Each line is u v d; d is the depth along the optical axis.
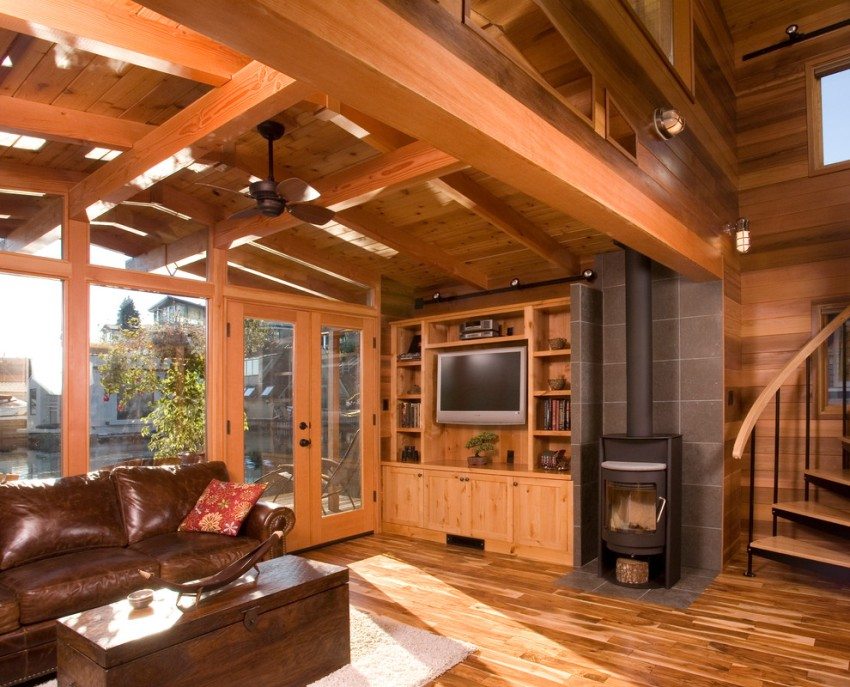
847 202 4.85
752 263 5.23
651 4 4.04
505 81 2.14
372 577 4.49
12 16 2.14
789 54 5.22
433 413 6.03
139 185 3.53
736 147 5.38
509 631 3.45
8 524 3.35
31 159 3.79
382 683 2.80
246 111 2.74
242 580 2.85
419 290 6.64
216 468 4.45
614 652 3.16
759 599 3.93
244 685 2.55
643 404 4.51
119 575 3.21
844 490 4.07
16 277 3.79
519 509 5.04
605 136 2.92
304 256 5.44
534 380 5.22
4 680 2.79
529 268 5.84
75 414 3.95
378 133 3.48
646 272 4.56
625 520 4.38
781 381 4.36
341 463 5.68
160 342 4.46
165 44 2.55
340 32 1.47
